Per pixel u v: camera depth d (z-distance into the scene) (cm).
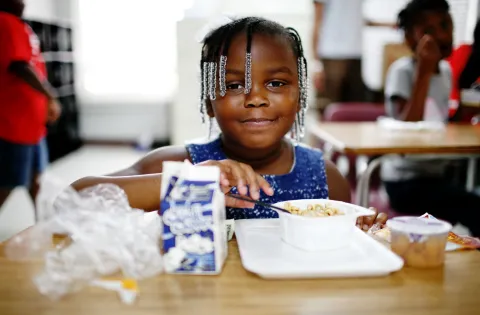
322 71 350
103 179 91
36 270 73
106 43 565
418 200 196
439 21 215
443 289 67
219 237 71
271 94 98
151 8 552
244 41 98
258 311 60
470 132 206
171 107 564
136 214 77
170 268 70
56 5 536
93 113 578
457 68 229
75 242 71
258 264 71
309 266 71
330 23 347
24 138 248
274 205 84
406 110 220
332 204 85
